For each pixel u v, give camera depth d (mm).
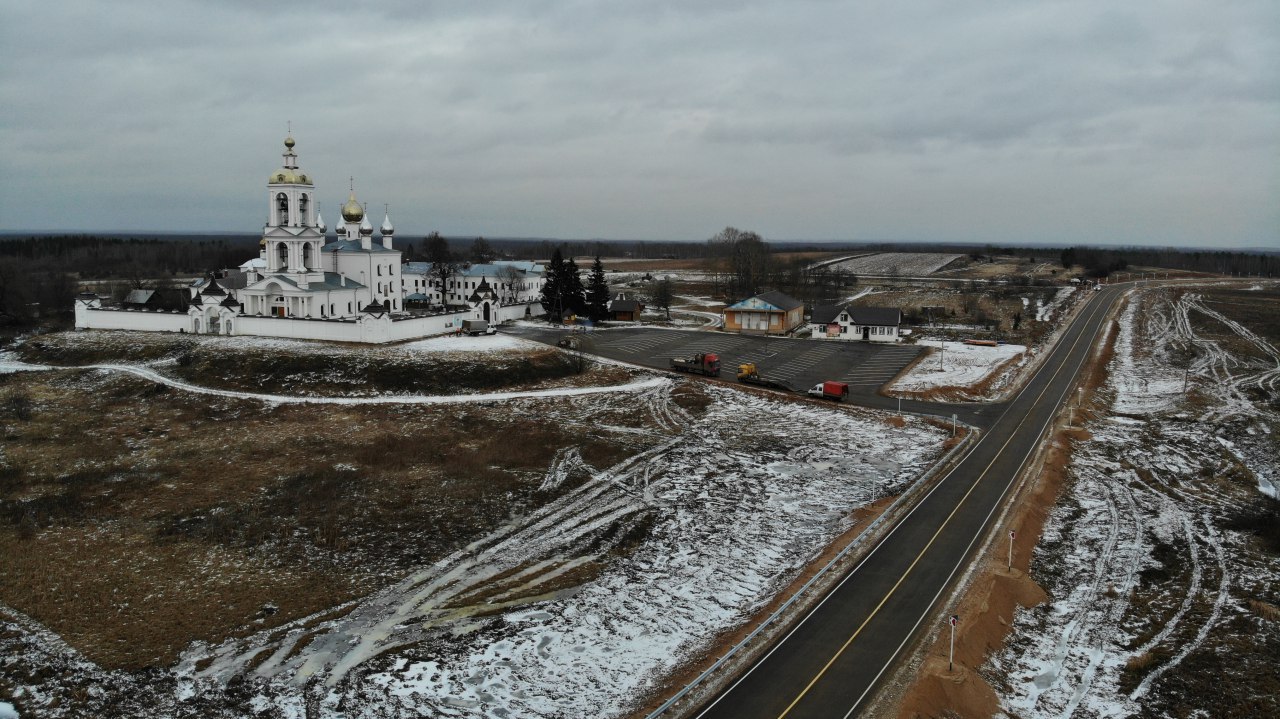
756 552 49094
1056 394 88188
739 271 178750
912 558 47062
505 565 47219
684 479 61969
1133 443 71375
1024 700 35156
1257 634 40000
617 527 52781
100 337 109688
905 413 80562
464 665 36781
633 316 141000
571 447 69812
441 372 92812
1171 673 36906
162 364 97875
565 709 33500
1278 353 106000
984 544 49031
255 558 47406
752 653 37000
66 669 35750
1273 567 47562
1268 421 77188
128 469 62781
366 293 124500
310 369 92625
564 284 135750
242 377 91562
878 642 37781
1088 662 38125
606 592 43906
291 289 110125
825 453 68438
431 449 68562
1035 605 43344
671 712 32625
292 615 40969
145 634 38844
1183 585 45500
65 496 56219
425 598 43125
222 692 34375
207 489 58594
